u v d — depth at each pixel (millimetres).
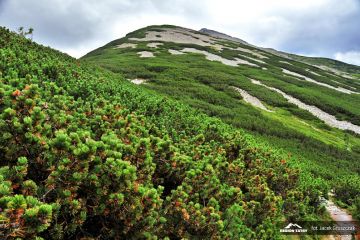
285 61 112750
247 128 39500
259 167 13234
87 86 13789
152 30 131500
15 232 3830
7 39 23062
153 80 59562
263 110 53938
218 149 12031
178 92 51156
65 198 4781
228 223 7492
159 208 6508
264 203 9797
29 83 10070
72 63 26938
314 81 89562
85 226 5492
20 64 14258
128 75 61125
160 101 17844
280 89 68562
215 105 49281
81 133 6051
